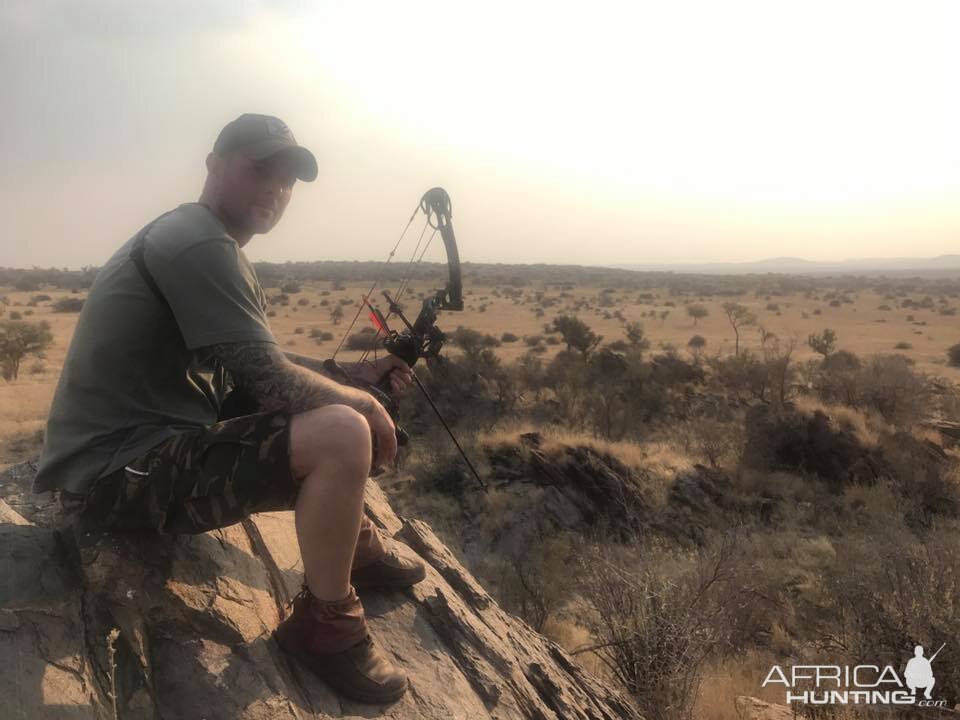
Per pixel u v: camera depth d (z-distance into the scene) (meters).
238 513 2.11
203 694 2.07
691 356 45.41
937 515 16.59
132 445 2.16
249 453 2.06
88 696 1.90
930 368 43.06
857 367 32.75
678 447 21.30
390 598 2.91
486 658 2.82
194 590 2.35
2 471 2.92
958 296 116.19
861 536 15.21
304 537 2.13
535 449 17.44
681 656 6.80
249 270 2.20
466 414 26.00
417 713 2.32
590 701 3.42
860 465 18.61
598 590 7.78
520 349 50.44
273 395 2.08
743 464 19.39
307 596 2.26
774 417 19.98
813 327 68.56
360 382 2.86
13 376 34.62
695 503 16.64
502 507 15.73
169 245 2.08
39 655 1.92
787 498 17.44
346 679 2.26
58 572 2.17
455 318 73.81
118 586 2.16
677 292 118.69
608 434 25.20
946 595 7.94
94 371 2.16
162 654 2.14
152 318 2.15
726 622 8.45
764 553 14.20
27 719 1.76
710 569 9.67
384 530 3.66
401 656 2.60
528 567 13.16
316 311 80.00
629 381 30.03
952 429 22.80
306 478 2.10
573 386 28.98
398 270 161.25
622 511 15.80
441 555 3.61
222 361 2.10
